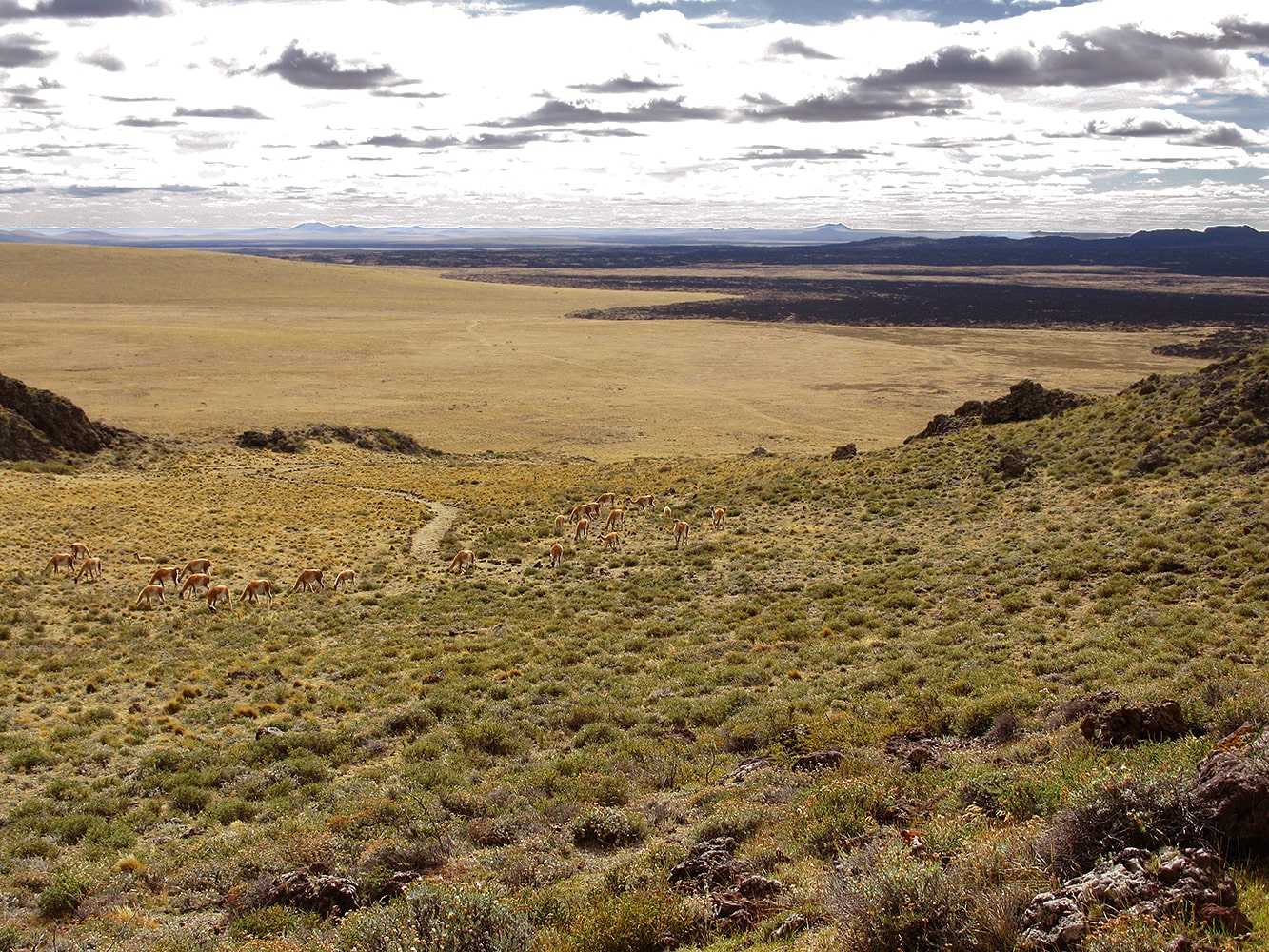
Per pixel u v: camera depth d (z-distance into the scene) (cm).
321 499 5519
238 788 1597
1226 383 4106
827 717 1656
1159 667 1667
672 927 827
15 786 1627
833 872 849
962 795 1022
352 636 2775
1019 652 2031
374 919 852
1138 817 723
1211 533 2677
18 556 3759
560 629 2764
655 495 5384
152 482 5856
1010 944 622
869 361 18575
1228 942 556
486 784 1527
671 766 1539
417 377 15275
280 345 18250
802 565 3400
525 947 807
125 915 1097
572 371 16475
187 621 2967
